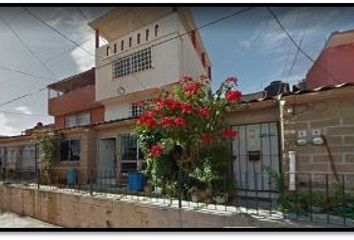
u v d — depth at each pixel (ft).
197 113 25.95
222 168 28.12
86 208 32.94
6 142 71.46
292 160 24.76
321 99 24.27
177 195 28.40
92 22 62.90
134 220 27.76
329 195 22.25
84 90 71.61
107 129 48.44
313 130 24.45
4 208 47.06
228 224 21.62
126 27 64.23
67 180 50.06
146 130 30.60
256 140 29.99
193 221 23.47
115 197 31.42
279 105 27.20
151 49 58.80
